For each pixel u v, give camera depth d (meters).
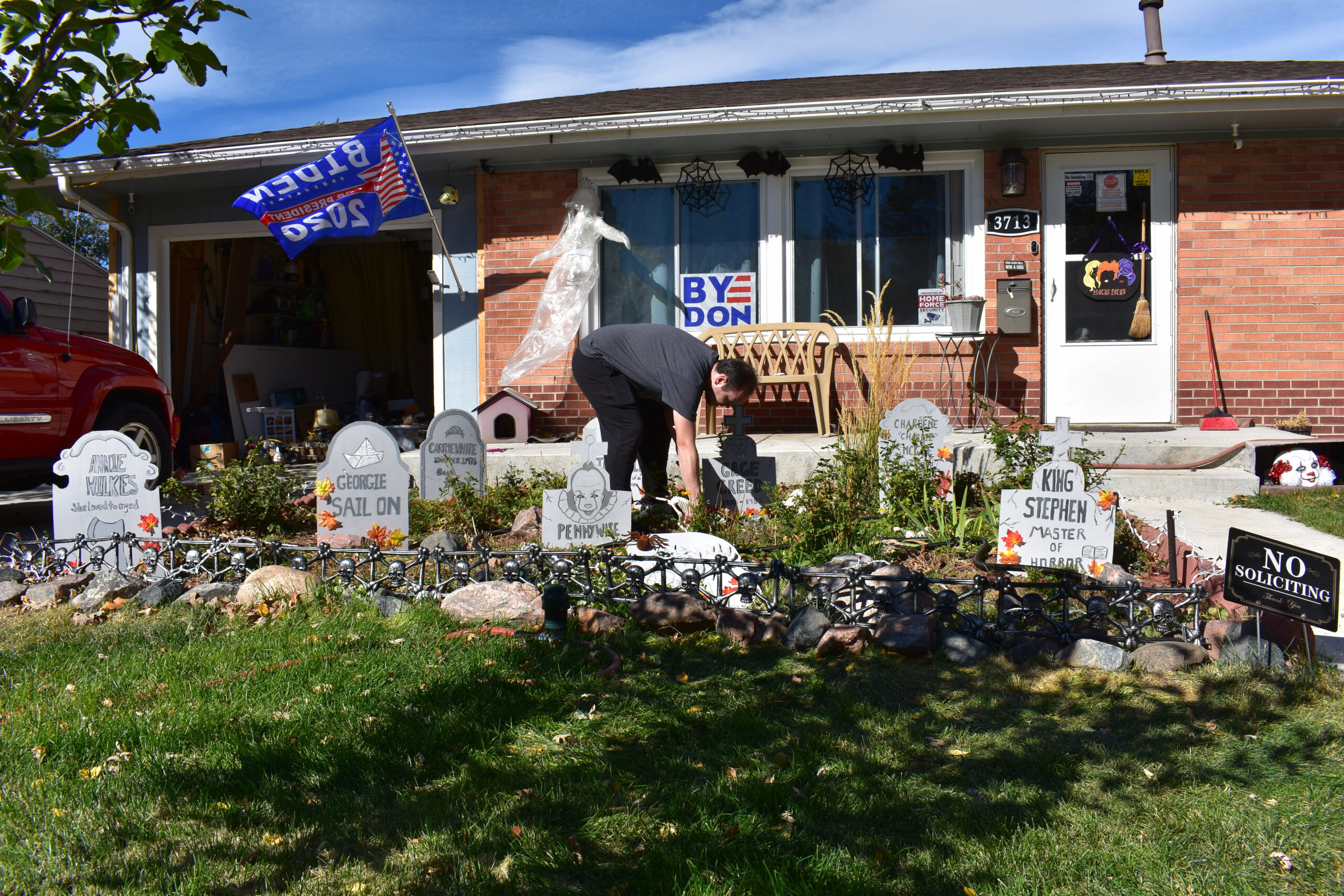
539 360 9.13
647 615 3.83
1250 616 3.56
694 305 9.32
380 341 14.55
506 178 9.42
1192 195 8.56
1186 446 7.09
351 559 4.59
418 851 2.23
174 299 11.43
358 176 8.67
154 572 4.66
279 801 2.45
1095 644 3.39
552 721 2.94
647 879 2.12
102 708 3.04
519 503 5.99
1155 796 2.46
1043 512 4.32
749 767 2.65
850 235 9.05
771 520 5.16
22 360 6.47
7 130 3.39
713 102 9.43
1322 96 7.63
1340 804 2.39
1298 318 8.47
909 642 3.45
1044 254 8.83
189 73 3.46
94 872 2.14
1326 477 7.02
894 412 5.43
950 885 2.09
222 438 11.47
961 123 8.23
